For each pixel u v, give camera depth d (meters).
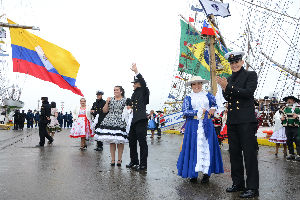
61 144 9.81
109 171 4.64
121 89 5.51
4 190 3.26
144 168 4.88
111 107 5.40
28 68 7.36
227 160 6.57
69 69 7.73
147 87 5.29
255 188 3.16
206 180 3.89
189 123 4.15
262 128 15.21
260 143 11.93
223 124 10.57
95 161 5.76
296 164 5.95
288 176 4.46
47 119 8.90
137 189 3.41
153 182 3.84
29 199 2.91
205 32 15.52
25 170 4.55
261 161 6.40
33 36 7.42
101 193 3.20
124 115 5.22
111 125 5.21
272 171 4.96
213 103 4.21
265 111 16.33
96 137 5.30
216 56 16.36
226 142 12.84
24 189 3.32
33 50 7.43
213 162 4.04
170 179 4.08
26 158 5.97
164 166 5.26
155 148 9.02
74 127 8.17
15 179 3.86
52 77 7.60
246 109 3.35
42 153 6.94
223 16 7.70
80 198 2.97
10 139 11.75
